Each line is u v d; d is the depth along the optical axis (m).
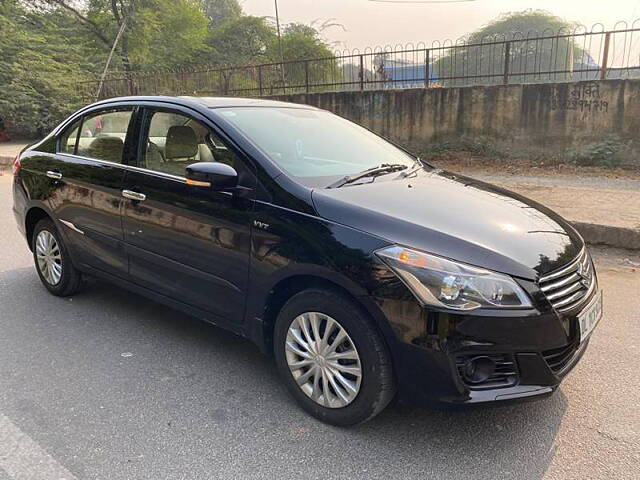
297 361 2.88
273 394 3.09
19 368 3.34
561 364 2.59
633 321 4.07
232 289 3.09
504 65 10.98
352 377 2.67
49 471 2.41
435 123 11.52
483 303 2.37
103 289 4.74
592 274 2.94
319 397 2.80
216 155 3.26
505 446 2.63
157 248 3.47
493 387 2.46
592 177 9.19
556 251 2.71
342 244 2.60
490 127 10.98
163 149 3.54
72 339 3.76
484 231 2.68
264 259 2.88
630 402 3.00
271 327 3.06
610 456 2.55
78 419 2.81
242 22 39.53
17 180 4.70
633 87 9.51
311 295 2.74
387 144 4.25
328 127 4.01
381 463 2.50
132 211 3.59
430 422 2.82
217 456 2.54
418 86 12.29
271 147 3.24
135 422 2.79
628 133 9.73
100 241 3.92
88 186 3.93
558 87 10.15
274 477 2.40
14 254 5.75
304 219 2.76
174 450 2.57
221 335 3.86
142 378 3.25
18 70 18.45
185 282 3.37
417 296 2.41
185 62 34.50
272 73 14.75
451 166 10.80
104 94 19.34
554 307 2.49
